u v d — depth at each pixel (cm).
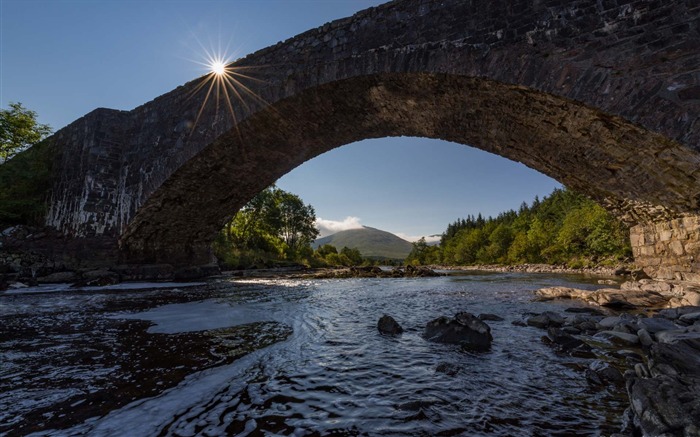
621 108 591
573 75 633
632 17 600
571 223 3059
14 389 285
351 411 247
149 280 1527
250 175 1520
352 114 1112
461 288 1230
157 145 1389
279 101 1039
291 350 407
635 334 469
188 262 1845
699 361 305
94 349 407
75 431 215
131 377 314
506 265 3966
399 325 529
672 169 695
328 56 943
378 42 862
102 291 1084
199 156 1259
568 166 927
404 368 344
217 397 271
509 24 705
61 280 1298
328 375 322
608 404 262
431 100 911
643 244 1045
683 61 554
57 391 281
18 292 1045
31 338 462
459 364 358
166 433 213
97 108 1505
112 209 1473
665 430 187
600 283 1330
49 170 1639
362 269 2519
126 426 222
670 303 704
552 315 588
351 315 652
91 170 1455
